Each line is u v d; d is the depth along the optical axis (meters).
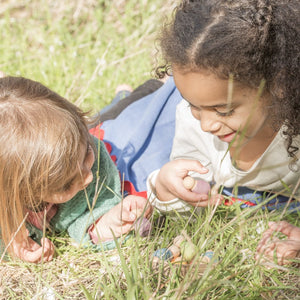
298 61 1.49
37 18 3.82
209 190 1.84
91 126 2.43
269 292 1.58
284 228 1.71
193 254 1.58
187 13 1.50
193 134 1.99
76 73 3.12
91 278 1.71
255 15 1.44
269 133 1.73
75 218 1.87
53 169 1.55
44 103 1.59
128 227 1.85
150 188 2.01
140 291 1.52
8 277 1.74
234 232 1.54
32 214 1.77
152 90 2.67
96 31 3.64
